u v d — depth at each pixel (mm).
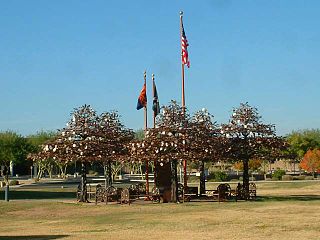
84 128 33062
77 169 103375
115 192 32688
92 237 17578
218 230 18656
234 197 34406
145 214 25094
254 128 34250
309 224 19938
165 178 32750
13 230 20500
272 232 17875
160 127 30969
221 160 33562
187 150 30562
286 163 87938
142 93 36594
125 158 32188
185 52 33031
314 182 53688
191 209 26984
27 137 90625
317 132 86188
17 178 89188
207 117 33469
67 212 27141
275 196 36281
